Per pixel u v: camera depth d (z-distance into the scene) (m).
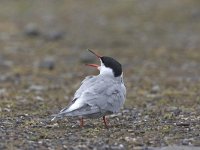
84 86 10.73
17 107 13.45
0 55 20.80
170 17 27.50
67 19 27.59
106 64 11.11
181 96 15.34
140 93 15.88
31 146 9.65
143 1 30.20
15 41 22.98
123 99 11.06
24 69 18.94
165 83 17.39
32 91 15.93
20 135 10.39
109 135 10.45
